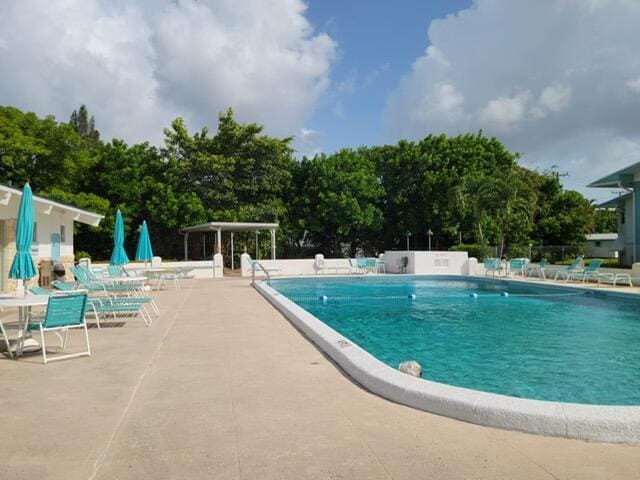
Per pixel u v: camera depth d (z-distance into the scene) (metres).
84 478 3.25
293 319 10.01
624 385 6.71
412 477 3.26
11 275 8.39
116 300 10.22
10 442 3.85
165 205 31.66
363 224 37.69
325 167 37.16
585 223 40.22
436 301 16.56
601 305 15.22
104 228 30.61
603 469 3.37
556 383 6.84
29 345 7.26
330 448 3.73
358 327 11.65
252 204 35.91
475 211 29.77
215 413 4.52
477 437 3.94
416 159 37.75
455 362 8.11
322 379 5.70
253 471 3.34
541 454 3.62
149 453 3.64
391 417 4.41
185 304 13.46
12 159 26.52
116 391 5.24
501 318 12.84
